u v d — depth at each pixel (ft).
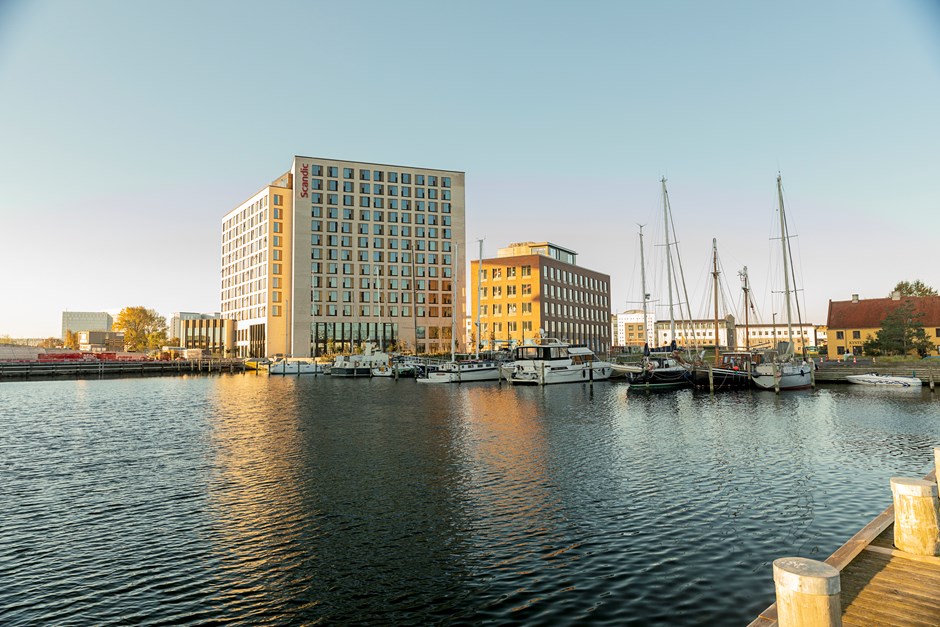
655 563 37.45
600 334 442.50
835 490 54.95
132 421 109.91
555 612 31.07
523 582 34.96
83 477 63.05
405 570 37.11
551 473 62.75
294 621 30.86
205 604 32.96
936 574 27.22
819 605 18.88
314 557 39.50
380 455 73.41
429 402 143.84
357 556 39.58
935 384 172.04
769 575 35.35
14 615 31.78
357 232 399.65
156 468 67.21
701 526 44.68
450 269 424.87
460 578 35.73
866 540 31.40
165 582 35.88
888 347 233.35
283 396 166.30
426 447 78.84
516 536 42.98
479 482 59.00
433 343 414.41
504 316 359.25
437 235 422.41
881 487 55.98
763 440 83.82
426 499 52.90
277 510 50.19
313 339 382.42
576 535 42.98
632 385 171.32
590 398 152.15
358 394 171.12
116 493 56.34
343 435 89.81
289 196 410.52
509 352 260.01
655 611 30.91
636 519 46.55
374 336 397.39
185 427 100.94
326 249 390.63
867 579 26.86
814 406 129.18
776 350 185.16
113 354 363.76
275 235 404.57
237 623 30.73
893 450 75.51
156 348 486.79
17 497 55.16
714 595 32.71
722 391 168.76
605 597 32.71
